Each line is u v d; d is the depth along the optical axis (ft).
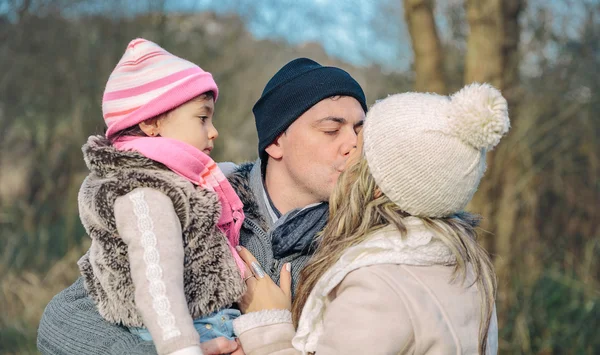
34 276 20.93
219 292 6.19
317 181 7.15
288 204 7.41
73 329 6.83
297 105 7.14
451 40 21.74
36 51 27.17
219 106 26.68
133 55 6.59
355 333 5.57
